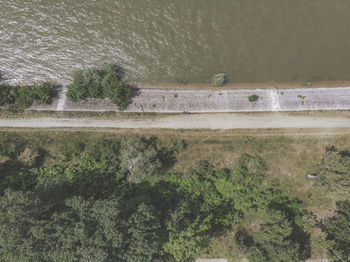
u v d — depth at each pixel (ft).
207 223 139.85
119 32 178.70
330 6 177.06
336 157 132.98
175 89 168.35
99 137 157.99
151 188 150.71
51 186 136.56
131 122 161.27
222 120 160.56
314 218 143.23
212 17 179.83
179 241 117.39
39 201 117.39
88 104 164.66
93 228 108.78
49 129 160.04
